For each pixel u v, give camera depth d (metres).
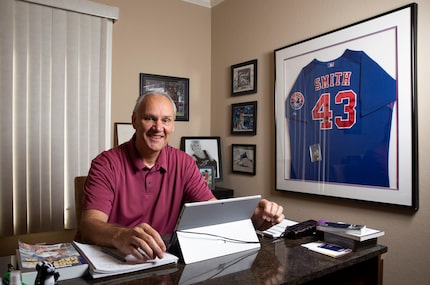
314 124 2.14
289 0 2.34
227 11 2.92
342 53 1.97
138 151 1.40
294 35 2.30
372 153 1.82
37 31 2.17
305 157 2.20
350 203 1.96
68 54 2.29
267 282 0.81
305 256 1.01
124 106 2.63
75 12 2.31
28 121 2.16
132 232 0.90
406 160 1.67
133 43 2.67
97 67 2.40
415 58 1.64
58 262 0.85
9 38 2.08
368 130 1.84
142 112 1.35
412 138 1.65
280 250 1.07
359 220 1.91
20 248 0.94
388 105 1.75
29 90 2.16
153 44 2.77
